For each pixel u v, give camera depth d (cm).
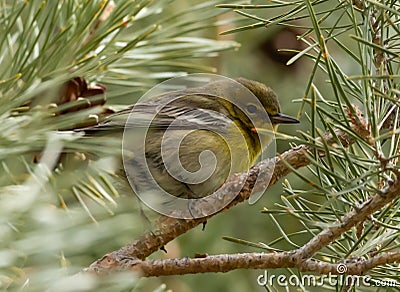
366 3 652
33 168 611
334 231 602
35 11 743
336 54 1291
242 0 796
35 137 573
